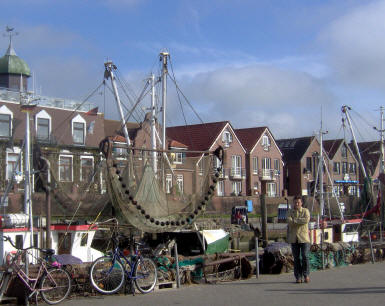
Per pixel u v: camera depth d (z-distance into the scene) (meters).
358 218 27.34
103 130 45.81
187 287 11.84
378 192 27.72
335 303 9.80
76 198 14.73
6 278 9.54
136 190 14.05
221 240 16.34
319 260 15.05
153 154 16.73
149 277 11.09
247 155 64.81
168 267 12.26
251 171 64.44
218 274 13.15
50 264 9.89
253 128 68.06
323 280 12.73
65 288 9.91
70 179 14.76
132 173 14.20
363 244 17.58
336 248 15.68
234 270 13.33
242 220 34.12
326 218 26.17
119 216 13.62
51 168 14.17
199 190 15.65
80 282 10.57
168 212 14.42
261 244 22.31
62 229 14.49
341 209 27.17
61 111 42.72
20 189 21.48
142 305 9.60
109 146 12.53
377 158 76.69
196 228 17.12
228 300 10.13
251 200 46.84
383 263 16.75
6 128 38.22
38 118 40.56
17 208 18.84
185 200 15.20
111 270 10.59
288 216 12.37
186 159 16.64
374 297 10.41
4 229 13.34
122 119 24.45
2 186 25.25
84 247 14.59
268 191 66.81
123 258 10.85
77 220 15.13
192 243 16.12
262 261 14.52
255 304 9.73
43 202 16.81
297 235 12.23
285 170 72.69
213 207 33.41
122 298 10.31
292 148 74.25
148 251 12.51
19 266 9.61
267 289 11.46
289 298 10.34
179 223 14.15
